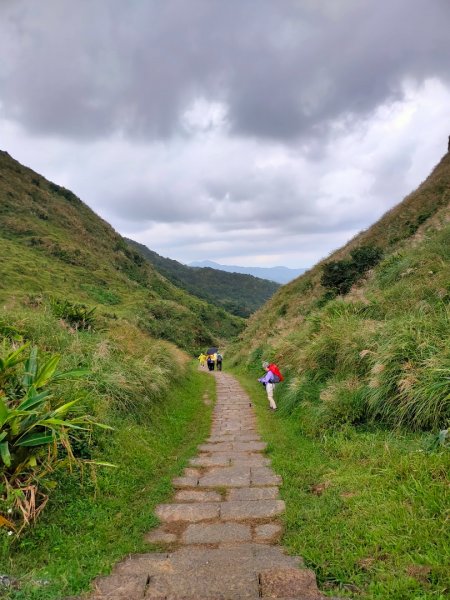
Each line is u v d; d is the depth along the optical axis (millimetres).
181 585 2965
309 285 26812
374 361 6777
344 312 10617
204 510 4383
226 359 30094
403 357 6141
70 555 3416
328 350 8883
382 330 7512
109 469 5066
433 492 3705
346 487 4445
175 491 4996
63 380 5961
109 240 73438
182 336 43719
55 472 4488
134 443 6074
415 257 11688
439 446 4570
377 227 28438
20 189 65938
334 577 2996
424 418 5230
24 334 8539
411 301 8977
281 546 3576
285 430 7504
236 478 5332
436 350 5879
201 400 11883
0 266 40625
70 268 50406
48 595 2799
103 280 51188
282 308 27312
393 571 2887
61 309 11922
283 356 12312
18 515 3711
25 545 3459
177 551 3559
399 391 5832
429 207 24531
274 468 5598
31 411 3977
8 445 4004
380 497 3953
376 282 13242
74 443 5094
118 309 41594
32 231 55438
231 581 2990
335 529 3600
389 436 5531
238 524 4051
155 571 3189
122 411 7133
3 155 73188
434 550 3002
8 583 2904
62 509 4082
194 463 6086
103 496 4508
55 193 76625
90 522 3957
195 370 19828
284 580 2949
